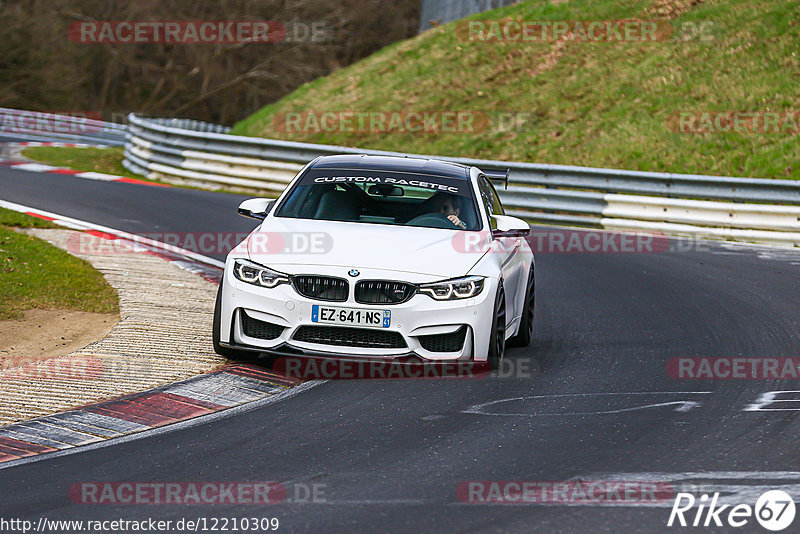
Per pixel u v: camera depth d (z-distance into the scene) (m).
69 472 18.47
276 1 169.62
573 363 28.70
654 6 100.19
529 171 65.44
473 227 28.45
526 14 107.31
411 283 25.25
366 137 93.06
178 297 35.00
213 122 176.00
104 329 29.94
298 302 25.09
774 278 44.78
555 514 16.50
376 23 170.50
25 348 27.30
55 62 169.12
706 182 60.09
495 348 26.48
